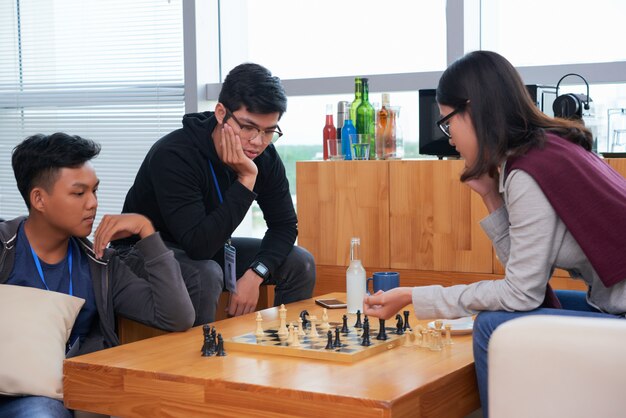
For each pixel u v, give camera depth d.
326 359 1.73
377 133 3.09
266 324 2.11
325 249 3.13
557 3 3.24
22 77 4.33
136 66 4.04
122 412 1.72
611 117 2.79
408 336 1.86
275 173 2.69
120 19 4.05
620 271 1.59
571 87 3.17
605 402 1.00
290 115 3.72
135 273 2.29
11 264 2.02
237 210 2.39
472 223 2.87
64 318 1.96
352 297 2.28
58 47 4.23
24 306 1.91
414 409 1.49
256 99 2.33
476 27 3.36
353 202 3.06
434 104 2.95
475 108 1.73
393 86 3.44
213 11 3.92
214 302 2.38
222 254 2.71
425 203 2.94
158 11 3.97
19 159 2.02
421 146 2.99
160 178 2.42
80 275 2.09
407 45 3.50
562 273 2.75
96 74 4.14
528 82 3.21
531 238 1.65
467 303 1.73
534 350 1.03
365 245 3.05
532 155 1.67
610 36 3.15
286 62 3.79
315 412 1.48
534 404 1.04
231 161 2.39
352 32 3.62
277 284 2.75
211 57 3.92
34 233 2.05
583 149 1.73
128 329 2.28
